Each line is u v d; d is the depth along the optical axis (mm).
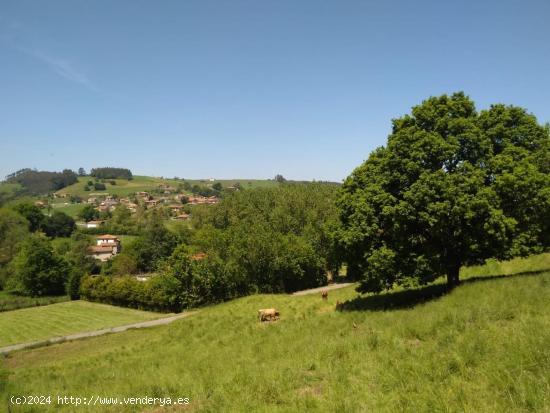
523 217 23703
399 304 24344
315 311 29938
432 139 23312
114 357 27766
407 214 22422
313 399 9758
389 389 9789
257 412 9484
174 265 70750
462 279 28266
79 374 21062
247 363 16172
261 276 73688
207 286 70125
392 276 24266
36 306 84625
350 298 32281
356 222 24688
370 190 24781
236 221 121125
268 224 102875
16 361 37281
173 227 157125
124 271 113062
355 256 25844
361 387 10125
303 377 11984
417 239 24109
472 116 25594
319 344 16078
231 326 29641
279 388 11188
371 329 17188
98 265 122625
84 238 143625
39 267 93938
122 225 178625
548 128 27188
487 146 23750
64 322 66438
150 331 45500
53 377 21844
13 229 110938
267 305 36250
